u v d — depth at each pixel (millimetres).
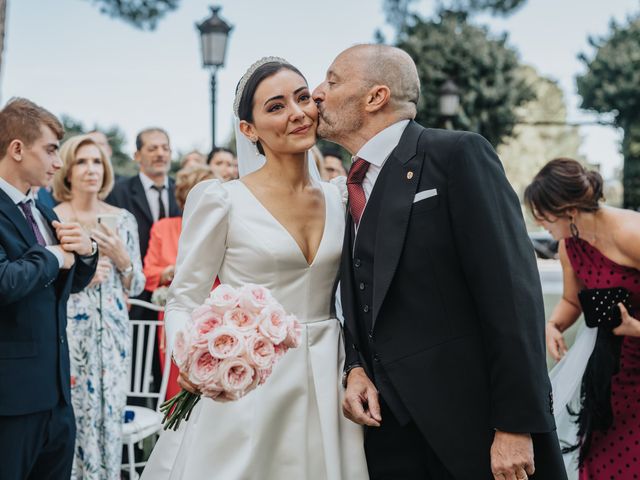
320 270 2365
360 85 2262
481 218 2064
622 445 2996
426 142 2221
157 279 4844
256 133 2379
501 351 2020
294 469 2242
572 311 3520
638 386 2957
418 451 2273
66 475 2977
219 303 1910
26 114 2885
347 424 2322
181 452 2287
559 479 2107
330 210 2447
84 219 4102
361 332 2320
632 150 17625
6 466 2693
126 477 4387
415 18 16391
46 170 2918
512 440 2029
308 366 2316
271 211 2350
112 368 3654
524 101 16281
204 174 4793
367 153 2293
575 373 3270
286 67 2346
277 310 1936
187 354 1891
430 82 15750
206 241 2289
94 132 5473
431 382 2145
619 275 3002
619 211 3025
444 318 2154
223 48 8445
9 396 2674
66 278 2945
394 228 2178
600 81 17938
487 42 15930
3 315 2701
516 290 2029
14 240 2760
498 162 2164
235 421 2221
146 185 5578
